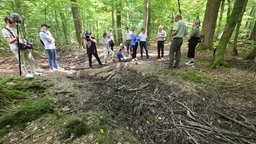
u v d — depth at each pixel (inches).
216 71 170.1
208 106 111.6
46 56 339.9
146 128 96.7
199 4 415.8
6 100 100.7
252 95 119.0
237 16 159.5
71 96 130.1
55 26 526.3
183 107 114.1
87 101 124.9
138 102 125.5
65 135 76.7
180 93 129.3
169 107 115.6
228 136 85.4
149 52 363.6
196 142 82.7
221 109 107.3
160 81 155.1
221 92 125.7
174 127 96.0
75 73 202.1
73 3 379.2
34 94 125.3
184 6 474.0
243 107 107.0
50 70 211.8
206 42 298.2
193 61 209.3
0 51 336.2
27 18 414.3
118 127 90.4
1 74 186.5
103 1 518.0
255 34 372.8
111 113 109.0
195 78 151.3
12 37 147.9
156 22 652.1
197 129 92.7
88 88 152.6
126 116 108.5
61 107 110.1
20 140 73.8
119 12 548.1
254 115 99.0
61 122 86.3
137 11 654.5
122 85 162.6
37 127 82.8
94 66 255.9
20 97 112.8
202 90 129.3
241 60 219.6
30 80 153.0
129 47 320.8
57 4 369.4
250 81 141.6
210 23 288.5
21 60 161.2
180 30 172.7
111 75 190.5
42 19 477.1
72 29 697.6
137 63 226.1
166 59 250.5
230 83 138.9
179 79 153.3
